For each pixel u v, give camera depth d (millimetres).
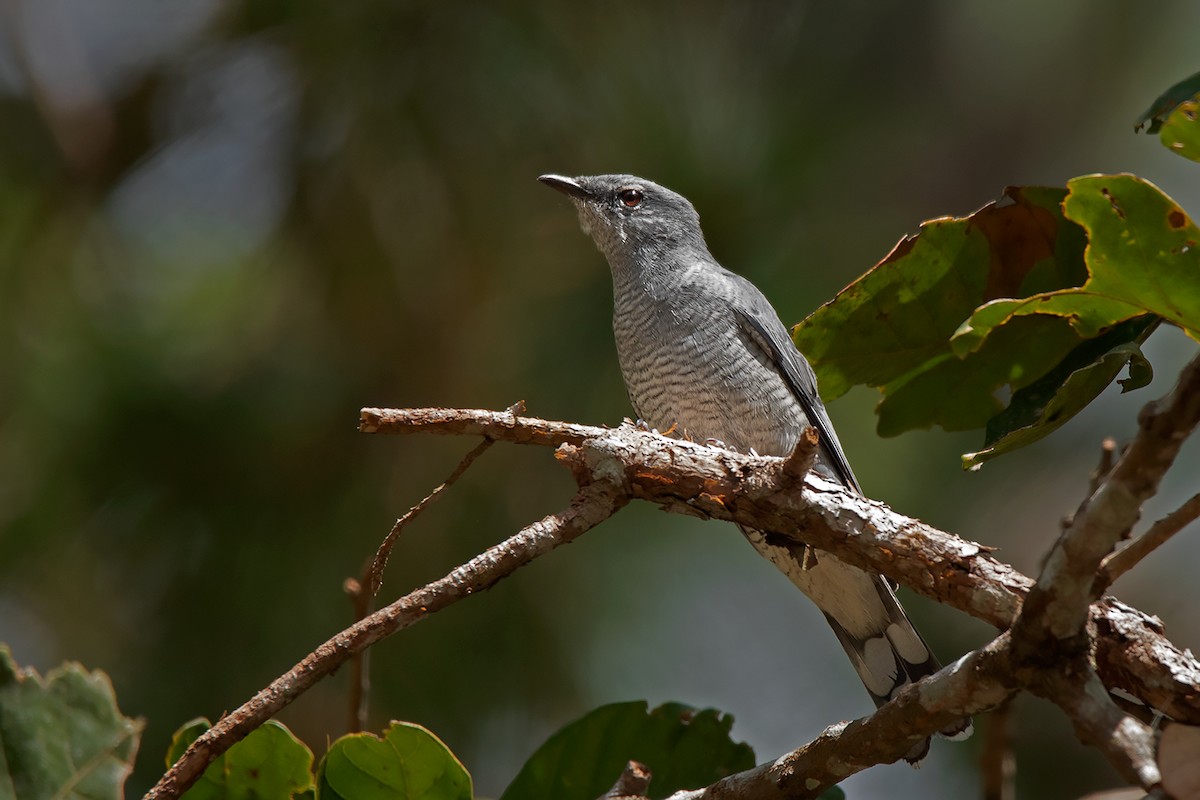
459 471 5734
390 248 10375
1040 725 12070
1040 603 4352
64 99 11312
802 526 5605
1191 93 4957
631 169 10578
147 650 10156
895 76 12617
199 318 10781
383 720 10117
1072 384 5535
